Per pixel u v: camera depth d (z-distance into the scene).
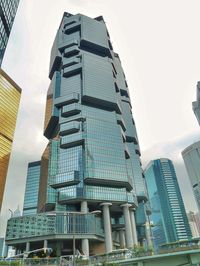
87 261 63.97
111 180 162.00
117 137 186.00
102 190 160.12
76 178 157.75
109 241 143.38
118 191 164.25
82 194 152.12
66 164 169.00
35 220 140.50
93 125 182.88
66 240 138.88
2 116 175.12
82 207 150.00
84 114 188.62
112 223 176.62
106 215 153.25
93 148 171.25
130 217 169.38
